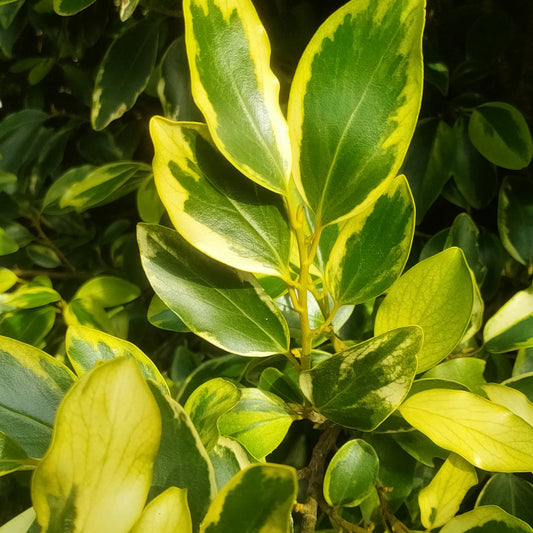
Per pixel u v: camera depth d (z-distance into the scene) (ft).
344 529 0.88
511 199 1.34
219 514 0.52
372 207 0.76
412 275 0.77
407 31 0.61
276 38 1.33
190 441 0.60
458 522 0.78
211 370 1.05
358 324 1.12
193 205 0.66
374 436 0.98
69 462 0.50
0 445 0.66
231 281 0.76
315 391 0.72
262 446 0.82
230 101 0.63
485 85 1.51
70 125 1.58
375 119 0.64
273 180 0.65
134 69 1.20
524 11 1.50
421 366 0.79
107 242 1.58
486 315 1.48
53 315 1.23
